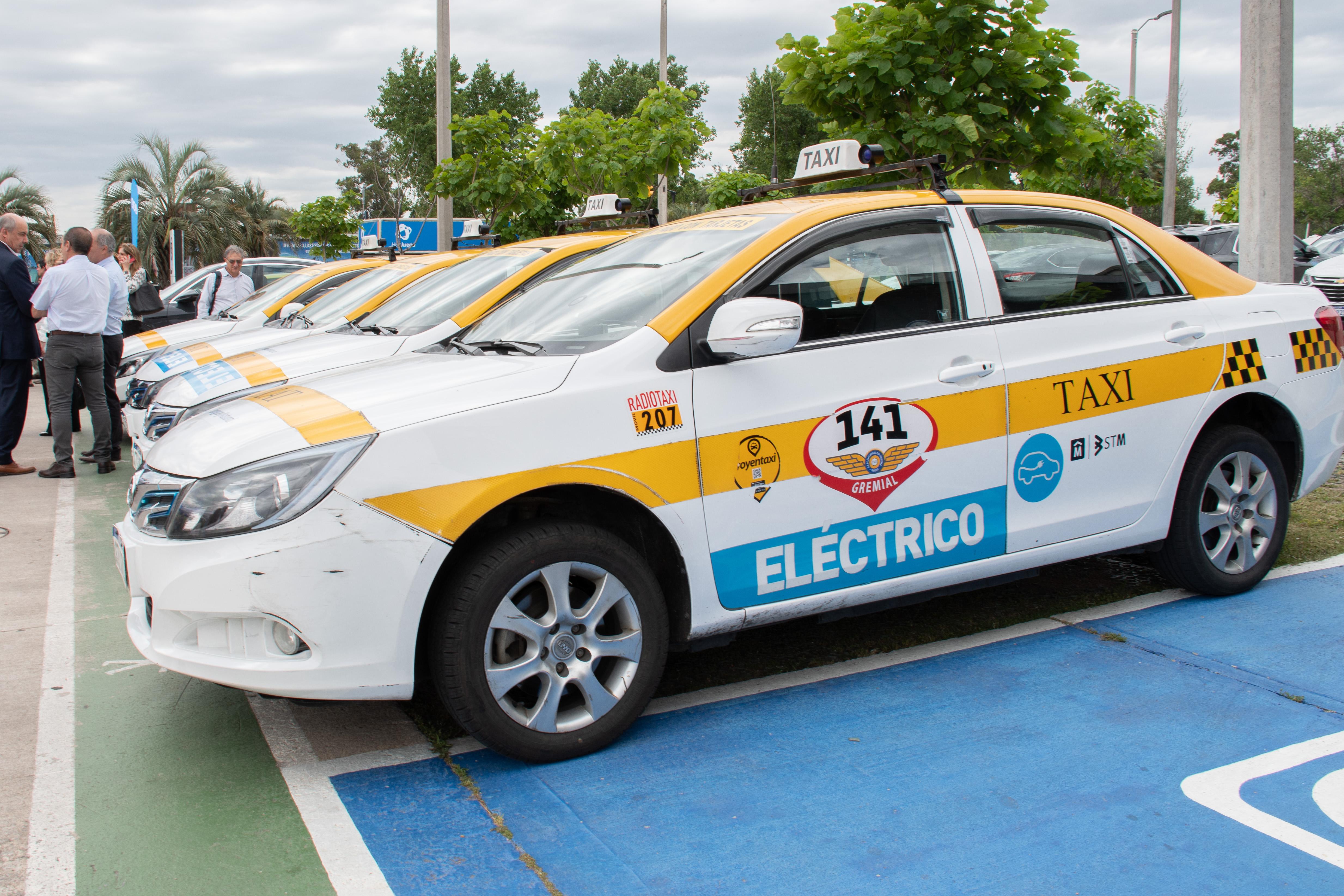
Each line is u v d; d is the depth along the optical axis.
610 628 3.22
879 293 3.58
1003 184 6.88
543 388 3.03
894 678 3.66
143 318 12.20
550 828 2.70
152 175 33.38
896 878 2.43
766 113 55.75
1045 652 3.85
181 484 2.90
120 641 4.30
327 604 2.76
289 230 39.31
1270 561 4.42
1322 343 4.47
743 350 3.07
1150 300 4.10
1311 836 2.56
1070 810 2.71
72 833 2.72
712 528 3.20
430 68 66.81
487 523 3.06
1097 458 3.89
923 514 3.54
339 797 2.90
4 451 8.27
